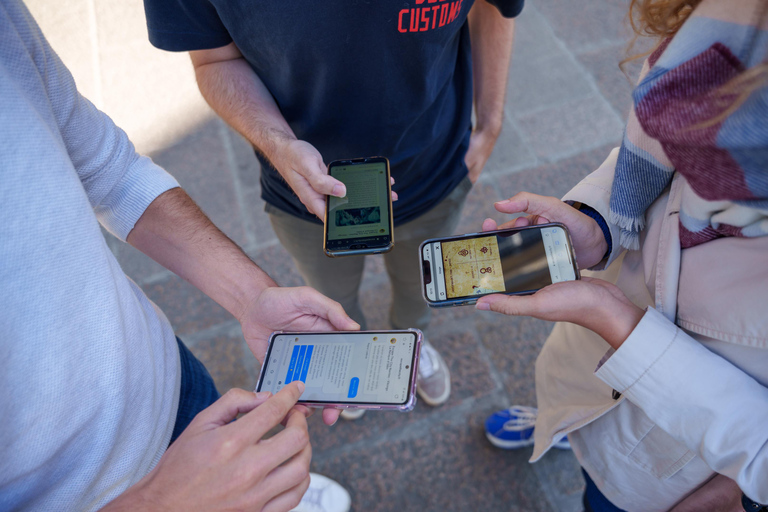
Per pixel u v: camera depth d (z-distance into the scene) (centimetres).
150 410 95
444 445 202
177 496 75
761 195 68
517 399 211
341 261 172
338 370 107
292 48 116
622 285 113
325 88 125
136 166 108
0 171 68
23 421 72
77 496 83
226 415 86
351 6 107
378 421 208
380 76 122
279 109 142
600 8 323
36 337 73
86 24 333
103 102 300
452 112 151
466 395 212
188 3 116
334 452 203
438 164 157
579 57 304
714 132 67
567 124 280
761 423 82
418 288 190
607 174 115
